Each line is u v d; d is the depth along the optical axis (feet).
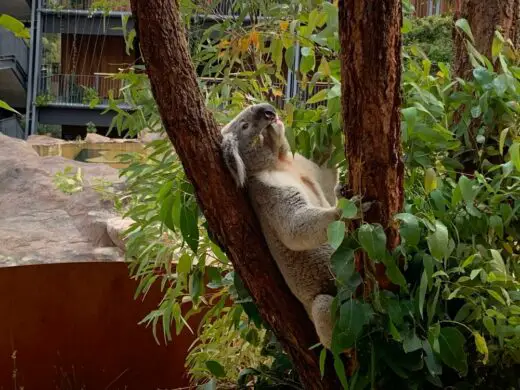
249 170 6.59
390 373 6.05
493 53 6.54
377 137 5.16
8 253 13.19
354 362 5.92
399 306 5.52
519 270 6.41
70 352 11.63
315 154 7.32
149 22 5.64
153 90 5.92
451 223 6.08
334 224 4.87
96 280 11.62
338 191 5.60
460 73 7.35
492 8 7.13
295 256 6.46
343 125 5.43
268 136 6.63
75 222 15.02
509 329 5.75
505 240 6.72
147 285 8.59
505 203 6.35
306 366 6.63
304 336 6.54
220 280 8.05
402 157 5.38
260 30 8.15
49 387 11.57
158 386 11.82
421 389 6.30
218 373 8.03
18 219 15.51
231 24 8.66
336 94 6.22
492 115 6.54
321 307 6.16
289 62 7.25
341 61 5.14
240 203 6.28
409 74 6.77
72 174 17.83
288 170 6.86
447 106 6.84
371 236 5.02
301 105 7.76
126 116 8.09
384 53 4.89
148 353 11.82
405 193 6.34
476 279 5.90
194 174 6.12
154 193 7.86
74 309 11.60
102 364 11.75
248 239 6.35
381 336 5.81
